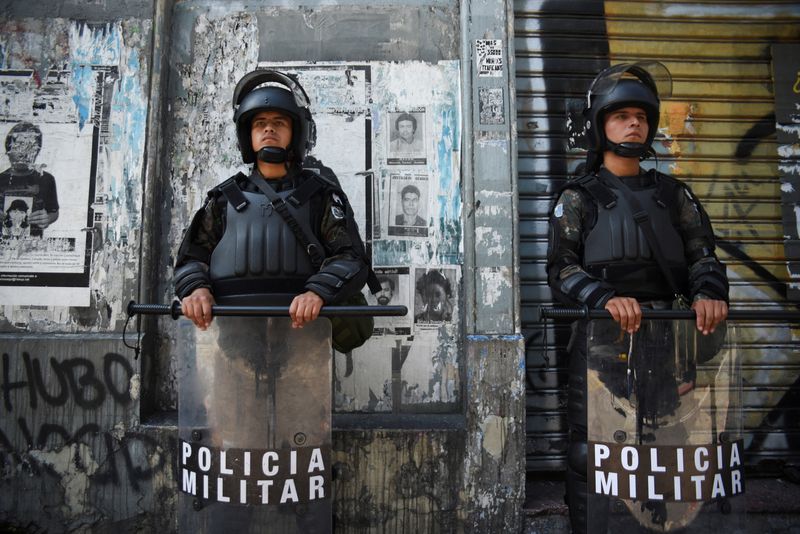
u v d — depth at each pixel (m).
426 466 2.59
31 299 2.75
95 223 2.78
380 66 2.95
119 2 2.86
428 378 2.84
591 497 1.96
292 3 2.98
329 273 1.96
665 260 2.03
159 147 2.86
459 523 2.59
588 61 3.17
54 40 2.85
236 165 2.95
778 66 3.22
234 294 2.06
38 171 2.80
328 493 1.96
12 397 2.65
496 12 2.83
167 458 2.61
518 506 2.59
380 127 2.93
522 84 3.15
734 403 1.96
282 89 2.17
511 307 2.69
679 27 3.21
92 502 2.62
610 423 1.94
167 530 2.60
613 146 2.14
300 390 1.95
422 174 2.91
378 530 2.58
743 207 3.18
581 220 2.13
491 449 2.60
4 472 2.63
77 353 2.65
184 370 2.00
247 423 1.94
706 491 1.92
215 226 2.16
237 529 1.93
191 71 2.97
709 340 1.96
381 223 2.88
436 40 2.97
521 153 3.12
